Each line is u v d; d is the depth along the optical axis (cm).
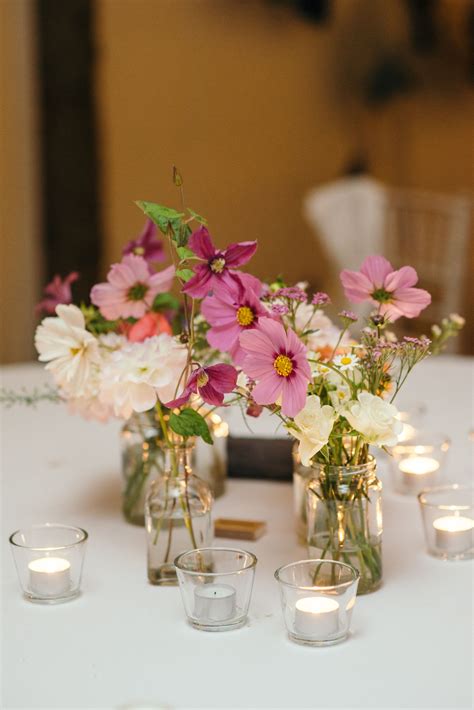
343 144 639
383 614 119
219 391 118
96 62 493
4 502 163
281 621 118
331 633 111
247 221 633
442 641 111
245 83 624
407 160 641
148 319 140
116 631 116
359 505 123
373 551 125
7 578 133
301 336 131
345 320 122
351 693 100
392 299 128
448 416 207
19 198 498
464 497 141
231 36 618
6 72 490
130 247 155
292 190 638
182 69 610
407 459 163
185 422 121
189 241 116
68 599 125
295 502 144
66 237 496
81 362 135
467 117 634
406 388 234
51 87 486
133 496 152
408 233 509
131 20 597
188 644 112
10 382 247
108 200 597
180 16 607
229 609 115
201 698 100
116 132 599
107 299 138
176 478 129
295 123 634
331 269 622
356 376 124
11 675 106
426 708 97
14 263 499
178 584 130
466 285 628
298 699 99
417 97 637
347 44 633
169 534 129
